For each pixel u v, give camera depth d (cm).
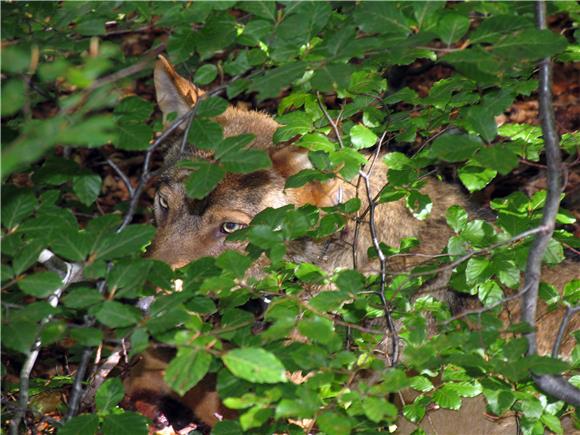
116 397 310
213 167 284
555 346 315
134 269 279
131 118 297
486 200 744
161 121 425
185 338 265
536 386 329
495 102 314
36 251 275
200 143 296
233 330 295
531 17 329
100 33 308
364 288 380
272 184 512
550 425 322
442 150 283
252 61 312
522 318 303
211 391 514
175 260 507
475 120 290
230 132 553
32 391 454
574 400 304
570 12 344
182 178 525
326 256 505
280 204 512
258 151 286
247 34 299
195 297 308
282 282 382
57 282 269
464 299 491
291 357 290
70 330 272
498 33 276
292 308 327
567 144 401
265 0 300
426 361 285
